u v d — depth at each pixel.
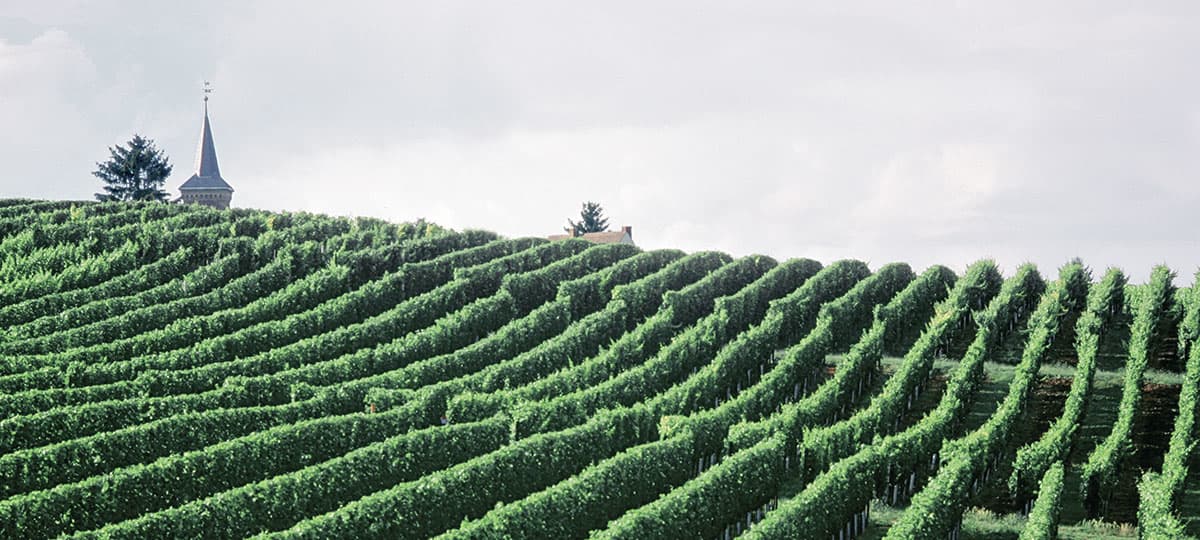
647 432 45.25
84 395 45.31
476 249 76.88
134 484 35.50
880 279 70.12
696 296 68.56
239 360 52.25
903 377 50.00
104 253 69.19
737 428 43.88
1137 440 46.12
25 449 40.06
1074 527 38.31
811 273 75.19
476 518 36.62
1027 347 53.91
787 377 52.50
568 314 63.94
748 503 38.25
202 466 37.69
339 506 36.56
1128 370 49.28
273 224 84.06
